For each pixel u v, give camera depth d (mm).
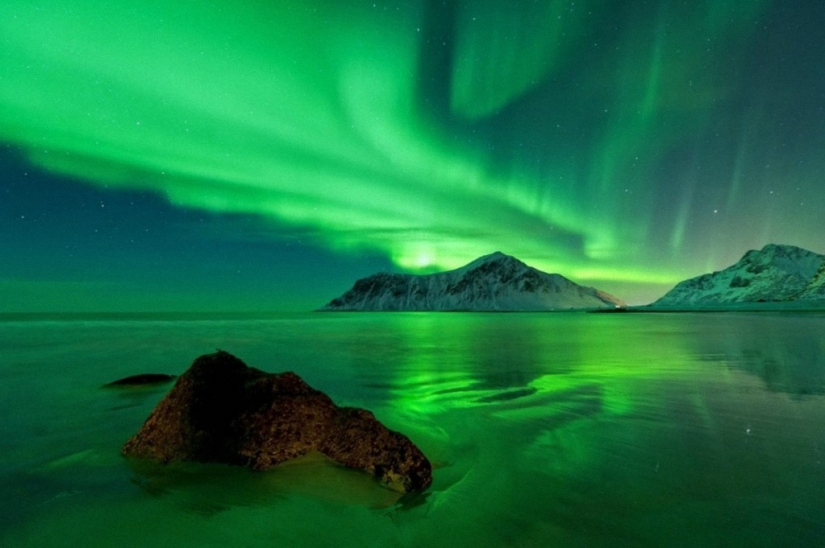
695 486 4438
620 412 7707
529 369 13461
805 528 3564
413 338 28125
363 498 4266
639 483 4539
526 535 3537
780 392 9273
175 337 27969
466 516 3889
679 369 12852
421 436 6328
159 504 4125
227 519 3836
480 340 25875
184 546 3414
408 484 4434
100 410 8070
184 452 5105
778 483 4488
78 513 3939
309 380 11680
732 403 8266
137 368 13977
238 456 4969
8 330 35594
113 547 3420
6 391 9930
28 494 4355
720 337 25328
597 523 3715
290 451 5062
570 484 4555
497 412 7840
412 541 3477
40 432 6598
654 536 3479
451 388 10352
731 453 5453
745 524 3646
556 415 7566
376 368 13953
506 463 5227
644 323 50875
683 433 6359
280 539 3508
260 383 5633
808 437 6086
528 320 71375
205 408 5402
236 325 48125
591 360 15453
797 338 23484
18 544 3463
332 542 3469
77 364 14969
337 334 32281
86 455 5453
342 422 5328
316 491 4387
